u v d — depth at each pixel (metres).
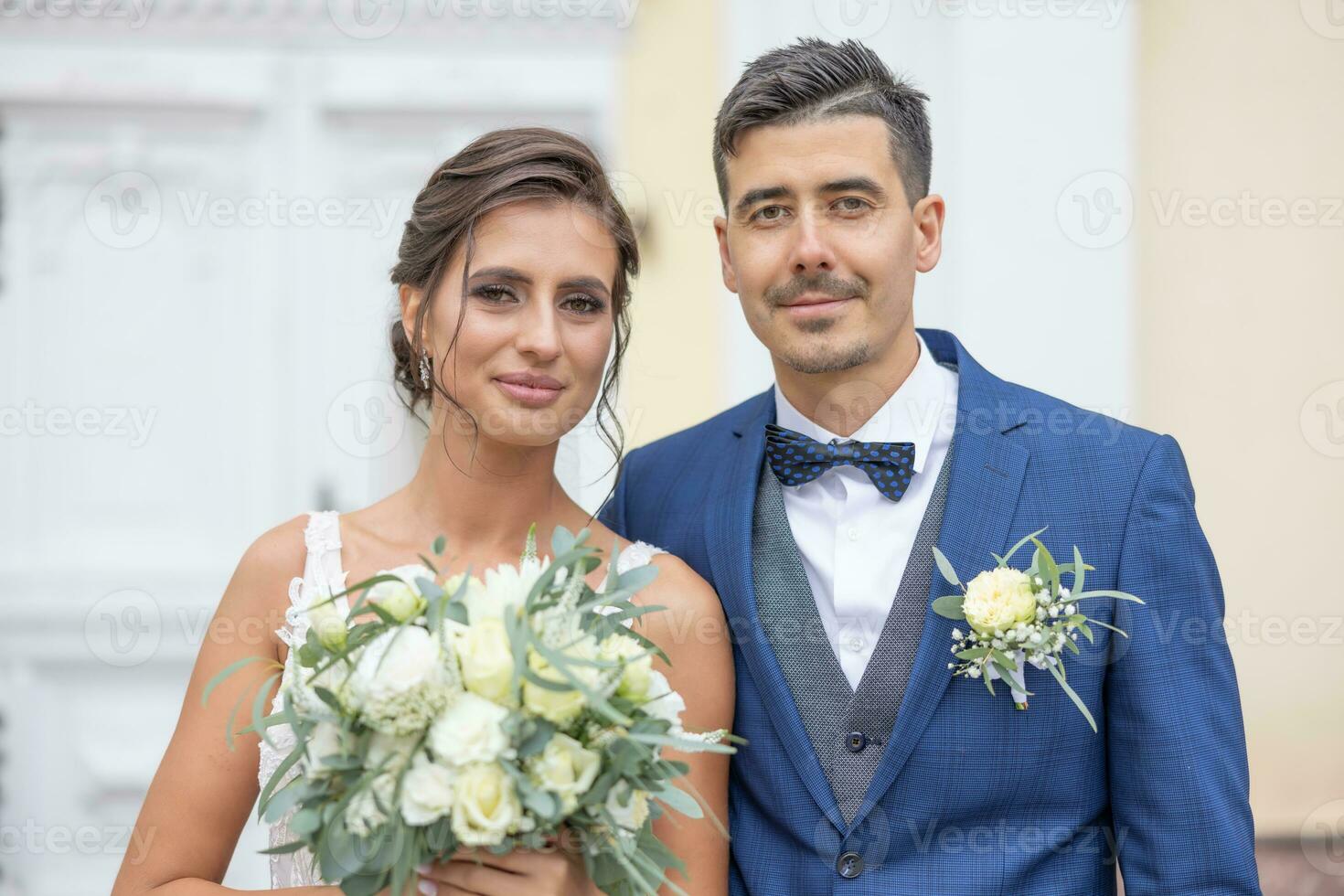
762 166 1.68
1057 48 3.21
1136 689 1.63
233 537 3.58
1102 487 1.69
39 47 3.50
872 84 1.69
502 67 3.47
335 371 3.57
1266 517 3.38
